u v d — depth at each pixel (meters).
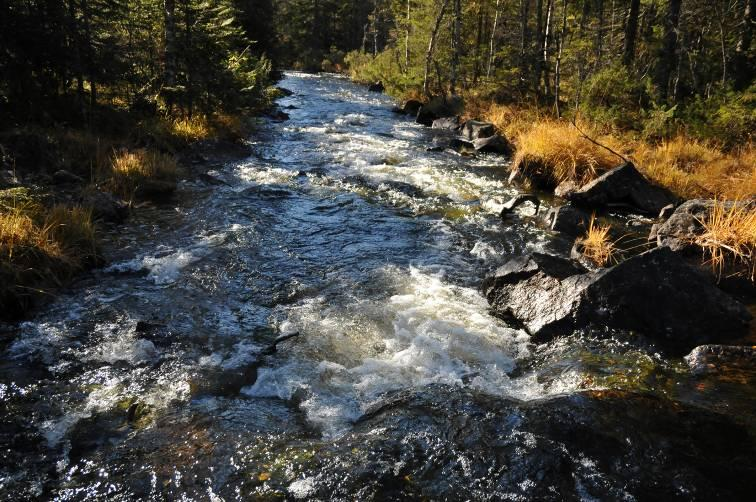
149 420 4.34
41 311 6.00
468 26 30.97
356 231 9.14
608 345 5.70
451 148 16.67
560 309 6.13
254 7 34.03
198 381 4.92
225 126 15.56
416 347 5.60
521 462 3.77
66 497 3.54
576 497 3.49
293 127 18.47
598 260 7.95
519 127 17.89
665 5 21.77
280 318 6.18
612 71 17.31
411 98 27.88
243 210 9.73
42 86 12.25
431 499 3.48
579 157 12.45
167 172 11.05
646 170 12.36
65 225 7.30
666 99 16.78
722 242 7.81
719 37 21.50
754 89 14.52
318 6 65.00
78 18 12.67
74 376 4.91
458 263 8.09
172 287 6.77
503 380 5.18
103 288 6.62
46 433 4.15
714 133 13.91
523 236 9.21
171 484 3.64
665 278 6.11
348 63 54.38
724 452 3.95
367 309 6.43
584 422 4.18
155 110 14.41
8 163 9.44
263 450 3.97
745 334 5.90
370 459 3.82
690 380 5.04
